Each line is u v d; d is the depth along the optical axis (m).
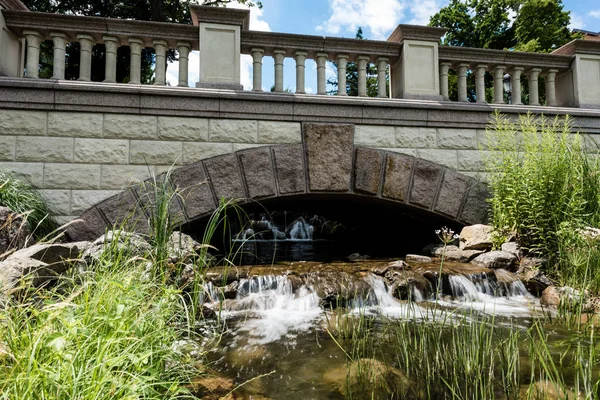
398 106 6.36
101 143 5.52
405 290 4.71
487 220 6.70
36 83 5.33
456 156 6.62
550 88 7.11
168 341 2.44
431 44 6.59
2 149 5.27
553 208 5.56
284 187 6.02
